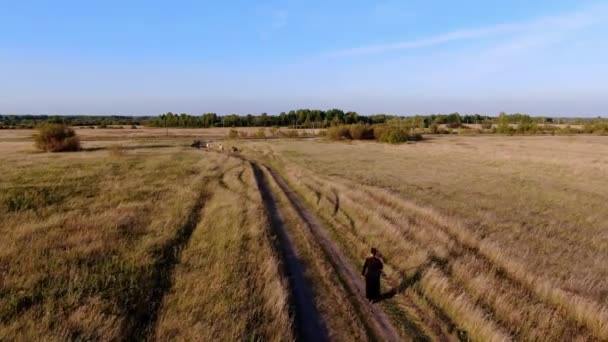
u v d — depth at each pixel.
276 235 13.80
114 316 7.23
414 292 9.36
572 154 48.47
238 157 45.81
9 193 18.78
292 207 18.89
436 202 19.72
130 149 52.03
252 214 16.05
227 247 11.84
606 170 33.72
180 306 7.91
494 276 9.97
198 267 10.20
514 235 13.88
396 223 14.99
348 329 7.64
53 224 13.42
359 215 16.81
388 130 76.38
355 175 29.66
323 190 23.09
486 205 19.34
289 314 7.98
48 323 6.91
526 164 38.53
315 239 13.73
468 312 8.02
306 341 7.16
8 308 7.43
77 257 10.37
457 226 14.22
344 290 9.54
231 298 8.27
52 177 24.86
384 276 10.48
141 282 9.02
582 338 7.20
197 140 79.62
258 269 10.07
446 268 10.59
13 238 11.70
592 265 11.12
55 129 48.34
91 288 8.52
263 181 27.83
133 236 12.66
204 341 6.55
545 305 8.49
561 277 10.02
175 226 14.03
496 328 7.45
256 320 7.48
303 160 41.25
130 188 21.62
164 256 11.02
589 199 21.28
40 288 8.46
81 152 46.69
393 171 32.81
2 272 9.12
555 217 17.19
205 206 18.19
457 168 35.38
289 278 10.12
